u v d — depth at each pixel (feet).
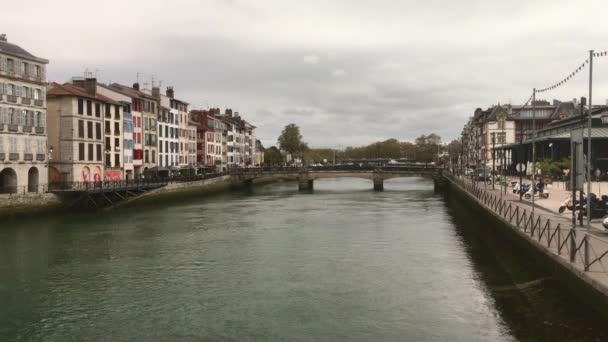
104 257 108.27
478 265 98.27
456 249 114.11
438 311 71.41
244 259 105.70
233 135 469.16
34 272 96.02
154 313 73.10
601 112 251.80
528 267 76.89
